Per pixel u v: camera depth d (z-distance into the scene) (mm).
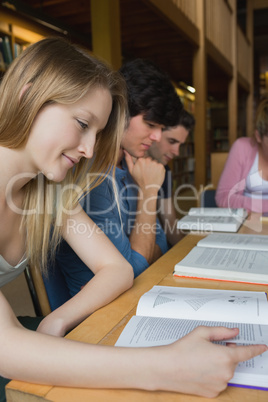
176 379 454
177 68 7223
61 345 504
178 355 463
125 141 1377
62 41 725
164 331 575
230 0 7441
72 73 667
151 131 1366
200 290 751
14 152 725
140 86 1289
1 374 516
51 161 702
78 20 4645
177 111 1384
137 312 658
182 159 8602
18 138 693
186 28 4391
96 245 870
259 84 12688
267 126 1847
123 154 1436
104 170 979
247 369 479
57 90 652
